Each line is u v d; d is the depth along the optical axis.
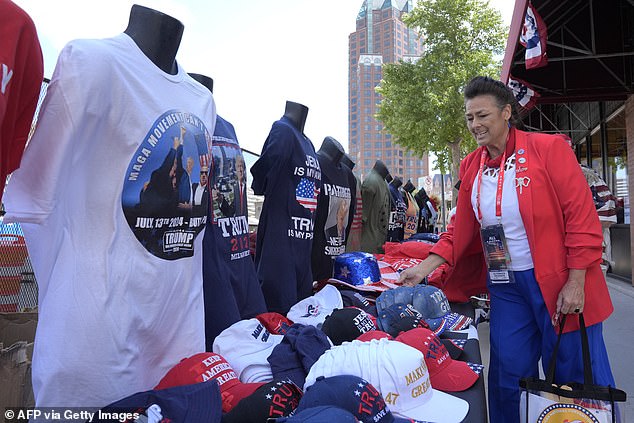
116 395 1.16
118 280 1.20
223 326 1.78
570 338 1.72
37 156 1.10
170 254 1.37
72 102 1.10
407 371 1.36
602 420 1.44
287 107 2.58
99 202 1.20
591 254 1.64
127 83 1.25
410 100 15.06
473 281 2.31
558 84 6.72
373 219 4.25
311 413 1.02
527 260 1.80
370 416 1.15
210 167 1.59
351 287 2.85
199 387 1.15
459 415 1.33
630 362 3.61
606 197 4.64
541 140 1.79
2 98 0.88
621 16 6.36
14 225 1.94
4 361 1.55
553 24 6.51
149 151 1.29
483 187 1.91
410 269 2.26
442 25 14.73
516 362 1.88
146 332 1.28
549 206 1.72
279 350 1.52
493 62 14.73
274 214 2.38
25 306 1.99
